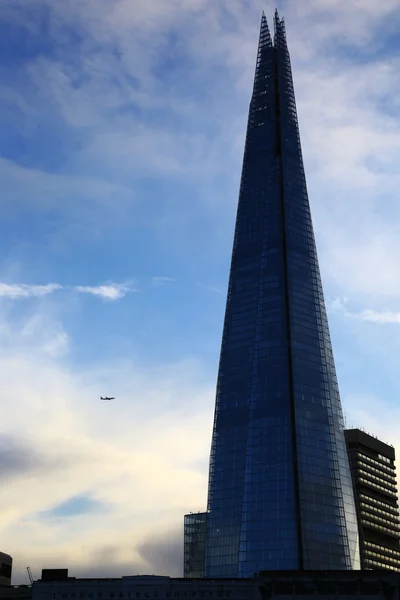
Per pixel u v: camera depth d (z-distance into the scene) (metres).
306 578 173.25
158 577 193.75
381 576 171.50
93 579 195.00
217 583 192.75
